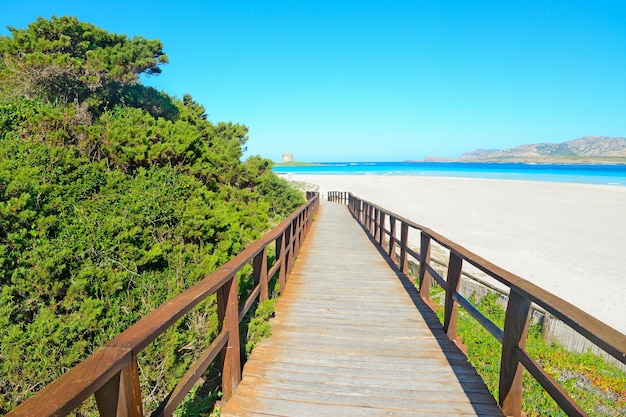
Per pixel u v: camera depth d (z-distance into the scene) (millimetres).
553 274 8547
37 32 6938
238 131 12484
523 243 11555
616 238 12438
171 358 3254
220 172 7688
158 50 8523
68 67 6547
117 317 3479
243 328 3418
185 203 5148
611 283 7973
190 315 3812
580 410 1426
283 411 2260
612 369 4523
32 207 3805
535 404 3744
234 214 6266
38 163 4418
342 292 4848
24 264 3381
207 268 4430
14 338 2891
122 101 7738
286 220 5164
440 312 5406
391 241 6758
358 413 2244
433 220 15617
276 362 2916
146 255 4117
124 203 4648
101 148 5406
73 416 2762
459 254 2902
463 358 2996
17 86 6383
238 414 2227
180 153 5992
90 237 3879
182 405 2727
